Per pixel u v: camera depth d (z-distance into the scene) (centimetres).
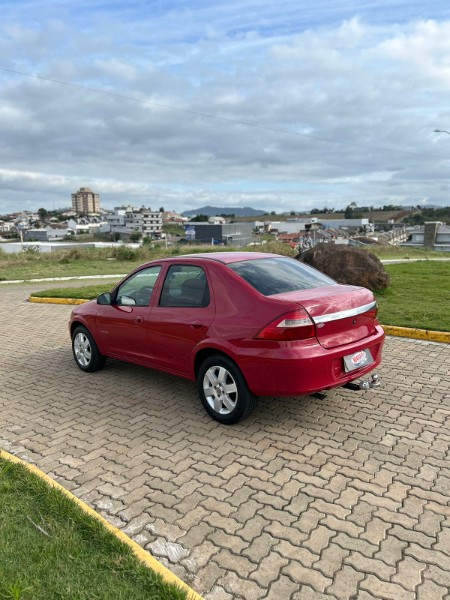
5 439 453
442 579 263
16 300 1405
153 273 542
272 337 405
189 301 487
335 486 355
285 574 270
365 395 530
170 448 421
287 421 467
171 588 249
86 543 287
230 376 446
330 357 413
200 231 9106
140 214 14800
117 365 682
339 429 448
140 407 519
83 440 444
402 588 258
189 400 534
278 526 311
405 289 1258
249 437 436
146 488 360
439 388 548
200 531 309
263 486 358
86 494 354
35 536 294
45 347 809
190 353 478
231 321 437
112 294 588
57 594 247
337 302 429
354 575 268
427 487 351
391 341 764
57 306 1252
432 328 784
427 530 304
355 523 312
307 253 1251
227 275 463
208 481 366
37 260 3064
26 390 591
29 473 367
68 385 603
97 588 251
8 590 247
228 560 282
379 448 410
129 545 286
